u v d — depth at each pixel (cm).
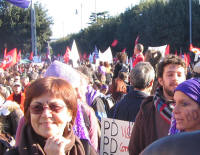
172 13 3841
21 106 475
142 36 4312
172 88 222
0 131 321
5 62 1303
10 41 5112
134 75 289
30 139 151
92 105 360
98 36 6184
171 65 226
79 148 166
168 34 3831
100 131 315
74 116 168
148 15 4244
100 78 736
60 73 242
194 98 164
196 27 3675
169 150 55
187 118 167
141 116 231
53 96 154
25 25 5131
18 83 498
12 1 1380
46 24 5303
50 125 152
